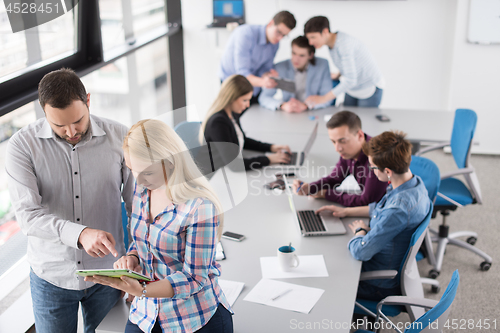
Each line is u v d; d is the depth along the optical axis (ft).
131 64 15.33
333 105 13.92
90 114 5.38
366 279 6.28
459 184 10.37
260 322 5.04
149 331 4.25
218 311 4.30
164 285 3.86
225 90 8.74
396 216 6.20
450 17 16.42
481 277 9.61
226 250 6.57
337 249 6.61
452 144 10.54
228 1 17.76
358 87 13.47
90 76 12.95
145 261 4.35
